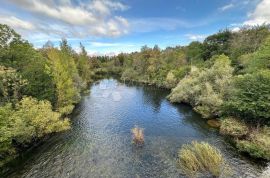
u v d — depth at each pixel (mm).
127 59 120812
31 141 26375
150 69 85188
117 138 27953
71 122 34969
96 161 21953
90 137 28500
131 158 22328
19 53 34062
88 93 62906
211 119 35312
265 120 26047
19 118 22266
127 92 64562
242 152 23031
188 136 28188
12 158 22766
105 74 123938
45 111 28844
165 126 32531
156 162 21359
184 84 47781
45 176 19594
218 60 51250
